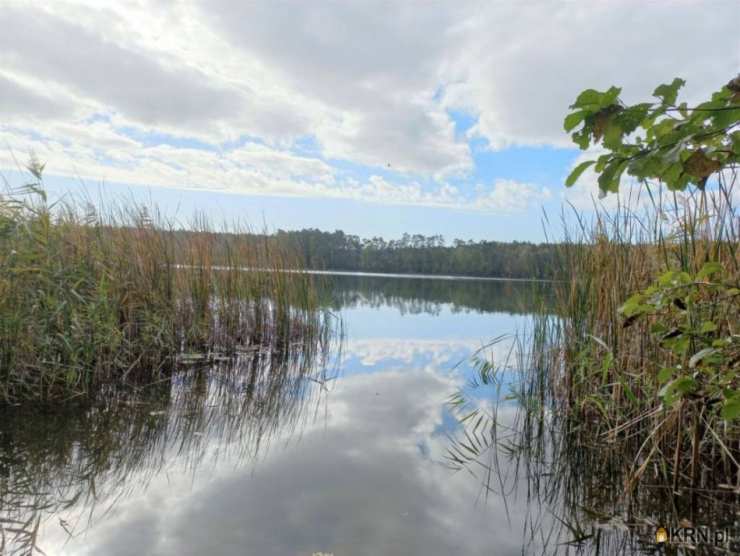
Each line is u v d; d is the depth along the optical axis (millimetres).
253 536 1993
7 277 3648
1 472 2518
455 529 2104
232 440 3104
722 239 2596
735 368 1849
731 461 2666
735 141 1173
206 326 5629
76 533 1996
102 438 3020
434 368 5438
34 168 3826
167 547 1898
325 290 7840
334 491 2424
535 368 4168
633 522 2188
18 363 3613
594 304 3600
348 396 4227
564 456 2971
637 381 3086
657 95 1163
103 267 4359
